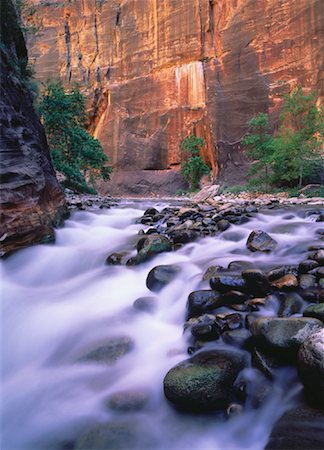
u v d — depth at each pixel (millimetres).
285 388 2174
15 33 8664
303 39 23922
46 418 2354
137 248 5281
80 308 3766
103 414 2311
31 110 8047
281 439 1832
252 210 8625
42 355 3111
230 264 4000
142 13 34500
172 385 2234
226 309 3041
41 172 6242
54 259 5148
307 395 2057
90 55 37688
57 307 3811
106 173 21859
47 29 39156
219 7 29984
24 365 3018
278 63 25391
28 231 5188
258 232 4977
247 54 27062
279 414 2021
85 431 2168
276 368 2271
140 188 33188
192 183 30297
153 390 2443
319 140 17312
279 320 2414
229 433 2037
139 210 10617
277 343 2279
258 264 3977
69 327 3348
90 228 7277
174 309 3420
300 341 2238
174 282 3812
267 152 20047
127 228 7551
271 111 25484
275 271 3445
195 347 2660
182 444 2012
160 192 32375
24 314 3664
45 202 6180
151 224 7855
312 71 23406
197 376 2221
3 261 4605
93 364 2822
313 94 19188
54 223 6324
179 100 32188
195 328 2779
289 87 24578
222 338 2648
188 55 31641
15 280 4574
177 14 32062
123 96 35344
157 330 3170
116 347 2949
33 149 6621
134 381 2566
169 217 8219
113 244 6051
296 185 18938
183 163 31031
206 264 4254
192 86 31391
